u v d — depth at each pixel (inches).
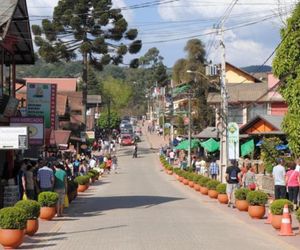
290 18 1050.7
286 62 1069.8
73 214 946.1
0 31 864.3
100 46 2628.0
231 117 2365.9
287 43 1066.1
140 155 3695.9
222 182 1322.6
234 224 798.5
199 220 848.3
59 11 2635.3
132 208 1059.9
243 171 1214.3
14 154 1001.5
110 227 759.1
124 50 2669.8
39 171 889.5
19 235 571.5
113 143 4033.0
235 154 1365.7
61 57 2684.5
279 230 722.8
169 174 2449.6
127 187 1724.9
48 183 887.7
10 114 975.0
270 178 1309.1
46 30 2625.5
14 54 1053.2
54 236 668.7
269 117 1877.5
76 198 1305.4
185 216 906.7
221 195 1147.9
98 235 676.1
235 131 1370.6
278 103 2333.9
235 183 1071.6
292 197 896.3
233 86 2628.0
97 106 4667.8
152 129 5821.9
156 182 1978.3
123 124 5644.7
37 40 2650.1
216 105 2765.7
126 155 3678.6
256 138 1898.4
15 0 880.9
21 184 898.1
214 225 783.1
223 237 660.1
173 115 3821.4
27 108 1156.5
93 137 3447.3
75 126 2832.2
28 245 596.4
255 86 2566.4
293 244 609.0
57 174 906.7
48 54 2647.6
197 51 3452.3
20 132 802.2
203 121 3147.1
